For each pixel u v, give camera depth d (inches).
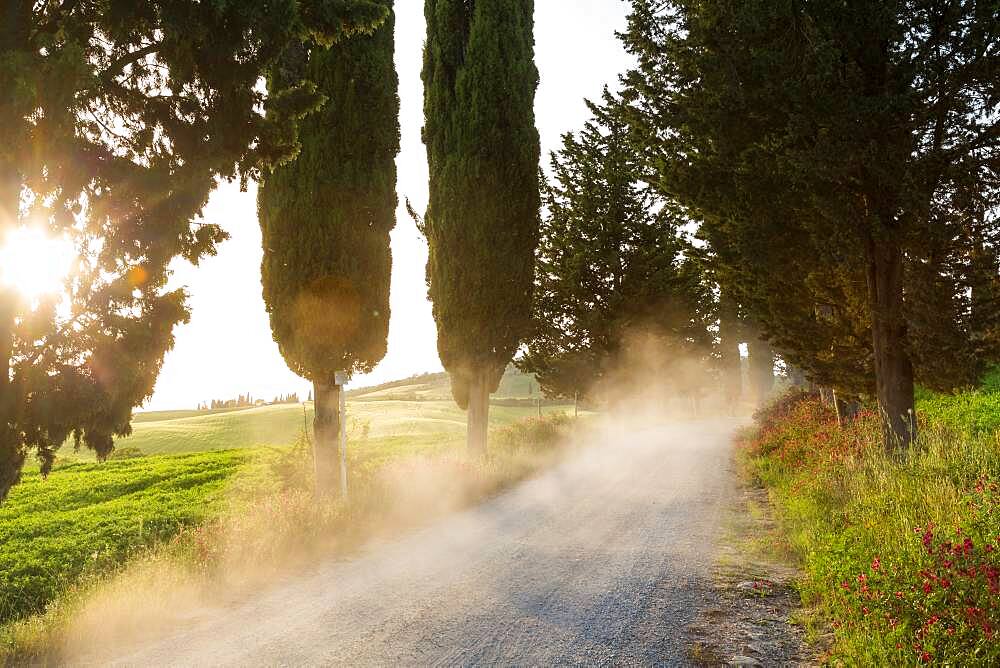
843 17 418.9
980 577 186.4
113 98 308.7
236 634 237.9
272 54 306.0
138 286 280.4
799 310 553.9
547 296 1424.7
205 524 404.5
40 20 289.4
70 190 257.6
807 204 464.4
